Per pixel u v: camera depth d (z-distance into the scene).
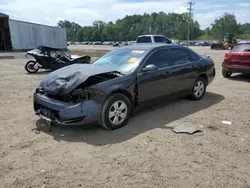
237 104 6.28
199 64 6.42
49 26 36.50
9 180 2.97
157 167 3.26
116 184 2.90
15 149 3.73
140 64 5.01
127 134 4.30
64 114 4.07
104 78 4.76
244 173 3.16
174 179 3.00
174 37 115.44
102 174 3.10
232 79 10.21
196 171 3.18
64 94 4.19
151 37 17.25
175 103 6.29
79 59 13.07
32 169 3.20
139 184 2.90
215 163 3.38
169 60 5.68
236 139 4.15
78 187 2.85
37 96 4.63
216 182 2.95
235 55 9.68
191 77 6.19
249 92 7.71
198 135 4.29
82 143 3.95
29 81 9.71
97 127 4.61
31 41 33.69
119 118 4.57
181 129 4.50
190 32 107.88
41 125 4.69
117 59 5.43
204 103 6.34
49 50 12.34
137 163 3.35
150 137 4.17
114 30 136.00
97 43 102.06
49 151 3.68
